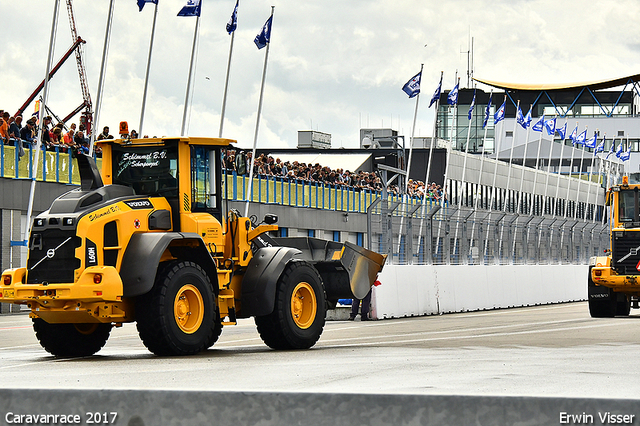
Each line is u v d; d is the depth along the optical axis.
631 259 88.94
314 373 33.72
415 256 100.69
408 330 68.12
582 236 146.25
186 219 46.88
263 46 115.25
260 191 136.12
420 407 13.09
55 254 43.31
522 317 89.12
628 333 61.53
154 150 47.56
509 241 122.88
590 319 83.75
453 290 105.19
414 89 137.88
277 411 13.48
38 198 105.94
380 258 58.81
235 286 49.28
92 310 43.09
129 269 43.31
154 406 13.83
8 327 75.00
